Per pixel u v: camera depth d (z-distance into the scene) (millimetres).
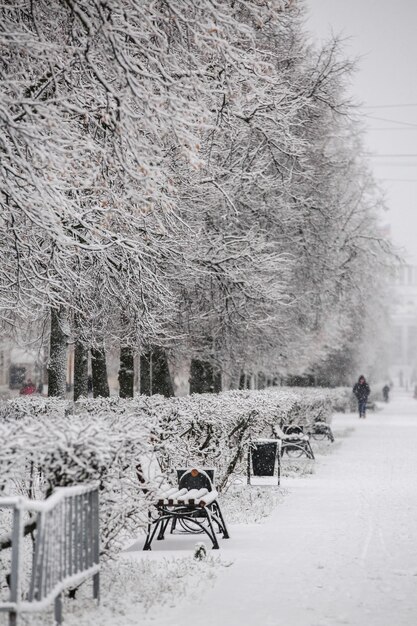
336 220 47156
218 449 26578
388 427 71312
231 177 36000
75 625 12688
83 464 13180
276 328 46938
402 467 37438
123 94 18703
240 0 20469
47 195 19125
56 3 20312
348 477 33406
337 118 45688
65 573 12578
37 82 20594
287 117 32312
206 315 40844
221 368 50000
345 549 18734
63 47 18859
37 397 36094
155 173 19281
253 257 36969
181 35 20828
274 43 38906
